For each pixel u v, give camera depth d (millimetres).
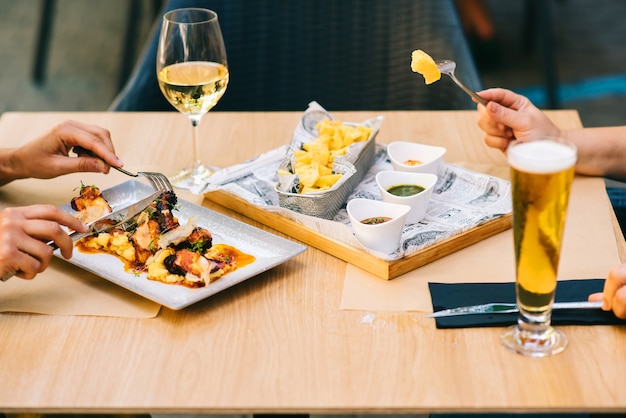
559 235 1154
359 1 2678
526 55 4945
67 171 1637
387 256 1386
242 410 1141
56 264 1471
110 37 5465
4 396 1165
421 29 2607
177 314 1327
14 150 1681
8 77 4949
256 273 1382
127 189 1676
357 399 1144
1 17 5797
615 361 1197
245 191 1610
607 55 4957
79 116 2061
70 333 1289
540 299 1212
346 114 2031
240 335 1276
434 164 1618
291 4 2676
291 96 2664
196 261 1345
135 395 1160
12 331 1296
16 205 1657
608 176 1728
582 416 1527
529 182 1111
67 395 1164
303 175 1556
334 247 1461
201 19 1748
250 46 2666
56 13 5836
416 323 1292
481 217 1519
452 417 1574
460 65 2469
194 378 1189
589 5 5711
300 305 1343
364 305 1336
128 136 1950
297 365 1209
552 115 2004
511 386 1158
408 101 2582
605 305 1277
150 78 2330
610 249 1472
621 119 4188
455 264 1440
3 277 1329
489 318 1283
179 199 1608
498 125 1706
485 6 4949
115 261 1434
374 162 1765
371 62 2652
